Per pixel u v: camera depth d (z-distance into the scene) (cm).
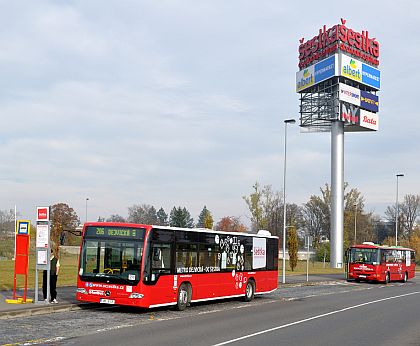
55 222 7738
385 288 3756
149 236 1803
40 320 1588
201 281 2083
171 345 1207
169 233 1909
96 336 1322
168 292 1884
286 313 1995
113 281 1789
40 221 1866
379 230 12962
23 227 1884
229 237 2291
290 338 1373
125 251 1803
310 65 6944
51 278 1905
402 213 12081
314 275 5028
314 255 8806
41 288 2420
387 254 4406
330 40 6656
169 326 1552
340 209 6631
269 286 2619
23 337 1280
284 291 3206
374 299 2747
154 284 1812
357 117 6838
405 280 4738
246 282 2412
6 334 1320
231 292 2288
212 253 2166
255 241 2508
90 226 1859
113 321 1627
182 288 1973
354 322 1767
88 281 1820
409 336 1459
